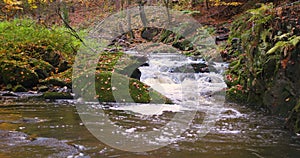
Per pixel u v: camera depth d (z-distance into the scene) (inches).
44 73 275.6
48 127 141.9
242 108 198.7
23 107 189.8
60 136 127.6
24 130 135.3
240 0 578.6
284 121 164.9
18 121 152.1
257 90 202.5
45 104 200.8
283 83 170.7
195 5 651.5
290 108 163.9
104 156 105.0
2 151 105.9
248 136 136.9
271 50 173.0
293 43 159.9
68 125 146.6
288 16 193.6
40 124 147.2
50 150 108.8
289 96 166.6
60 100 216.1
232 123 160.2
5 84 258.1
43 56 303.7
